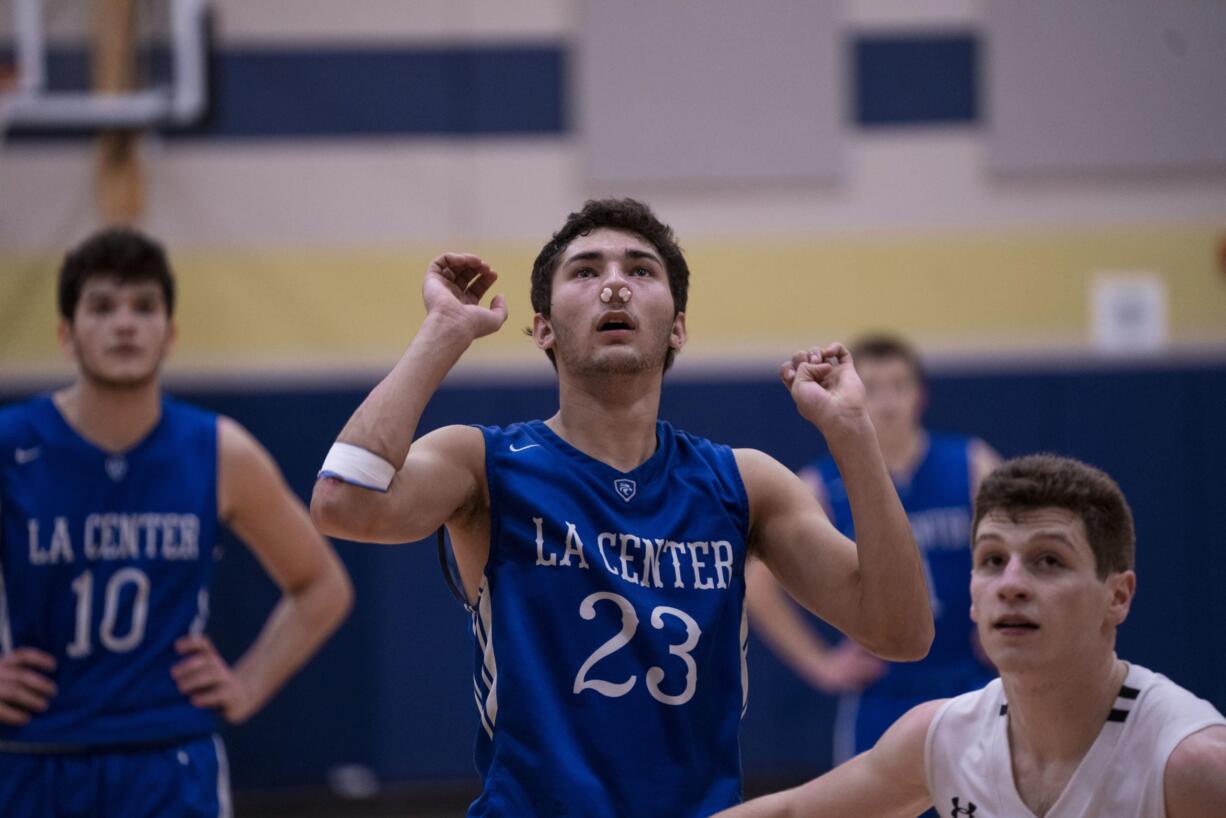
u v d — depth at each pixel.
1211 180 25.44
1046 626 8.55
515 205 25.47
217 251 25.23
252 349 25.14
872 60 25.58
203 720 13.47
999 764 9.02
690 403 25.11
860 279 25.41
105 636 13.01
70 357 13.70
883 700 17.77
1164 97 25.44
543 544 8.30
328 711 24.42
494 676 8.17
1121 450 25.00
